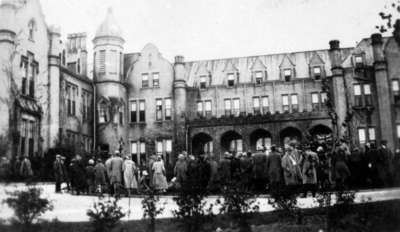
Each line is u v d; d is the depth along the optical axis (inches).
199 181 525.0
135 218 593.9
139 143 1850.4
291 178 695.7
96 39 1828.2
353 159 863.7
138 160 1838.1
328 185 564.7
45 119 1397.6
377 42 1653.5
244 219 519.2
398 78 1619.1
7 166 946.1
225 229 527.2
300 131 1627.7
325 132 1672.0
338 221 516.7
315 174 722.2
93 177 900.6
